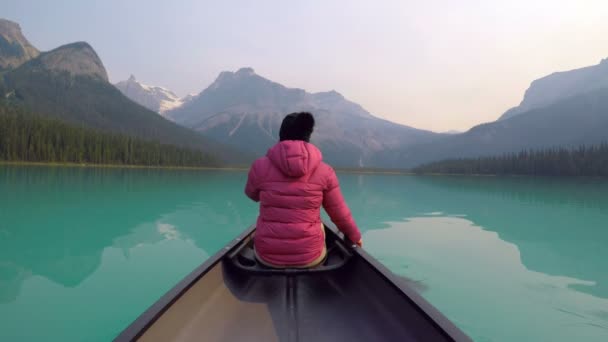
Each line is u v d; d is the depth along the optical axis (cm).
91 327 324
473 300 409
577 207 1517
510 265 555
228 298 244
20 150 5641
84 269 493
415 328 188
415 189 2691
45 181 2222
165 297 181
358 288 266
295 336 218
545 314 371
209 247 623
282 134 276
